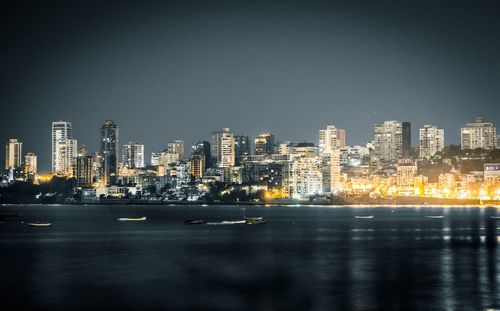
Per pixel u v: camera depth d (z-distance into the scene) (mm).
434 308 104625
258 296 114312
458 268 145750
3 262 157625
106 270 143750
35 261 159250
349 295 114938
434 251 180875
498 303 108000
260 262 157250
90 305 107250
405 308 104812
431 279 130750
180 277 133875
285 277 134125
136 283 126875
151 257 167375
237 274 138125
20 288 121438
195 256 169625
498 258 163625
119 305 107375
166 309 104500
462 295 114375
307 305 107250
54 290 119438
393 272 140375
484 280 129250
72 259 163125
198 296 114125
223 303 108688
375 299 111500
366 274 137625
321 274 137875
